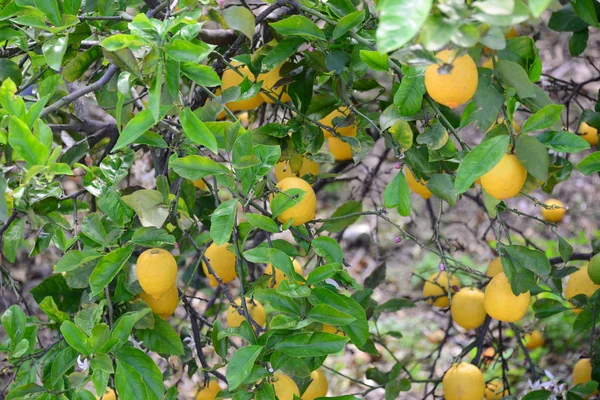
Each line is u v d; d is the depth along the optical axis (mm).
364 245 5016
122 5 2738
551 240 4953
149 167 3486
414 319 4848
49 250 4508
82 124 2982
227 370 2324
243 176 2389
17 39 2652
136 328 2623
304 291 2377
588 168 2432
